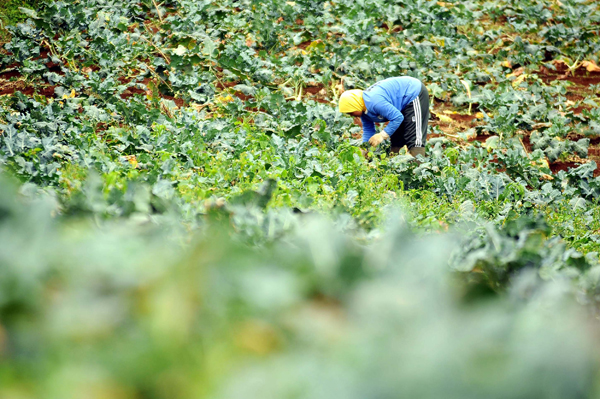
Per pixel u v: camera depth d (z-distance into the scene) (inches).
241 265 132.3
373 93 850.8
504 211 777.6
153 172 628.7
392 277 132.3
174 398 109.9
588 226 776.9
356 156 824.9
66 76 1047.0
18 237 139.7
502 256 228.4
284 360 106.3
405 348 99.0
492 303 117.7
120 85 1051.9
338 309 127.3
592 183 927.7
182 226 235.8
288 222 245.3
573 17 1670.8
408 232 146.9
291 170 750.5
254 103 1019.9
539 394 90.5
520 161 970.1
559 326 102.9
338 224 278.8
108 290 127.2
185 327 118.8
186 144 791.1
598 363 94.6
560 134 1113.4
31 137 732.7
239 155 792.9
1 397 107.5
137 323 120.6
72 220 186.5
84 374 111.3
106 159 687.1
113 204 245.9
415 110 875.4
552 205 850.8
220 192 609.0
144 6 1443.2
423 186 833.5
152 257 138.6
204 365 112.3
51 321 120.0
